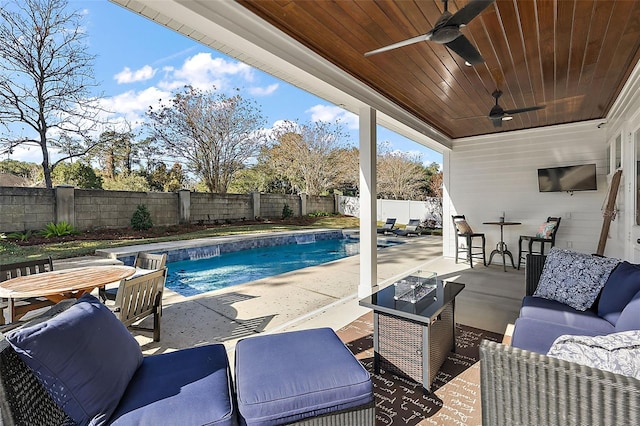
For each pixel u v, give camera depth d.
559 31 2.59
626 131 4.13
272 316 3.37
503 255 5.86
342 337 2.85
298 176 16.48
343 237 11.78
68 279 2.66
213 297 4.04
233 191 14.75
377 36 2.70
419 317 1.99
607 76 3.49
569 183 5.54
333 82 3.22
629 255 4.01
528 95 4.15
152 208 10.61
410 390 2.04
